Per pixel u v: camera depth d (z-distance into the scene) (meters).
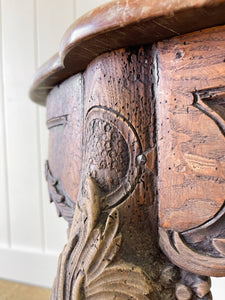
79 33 0.19
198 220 0.18
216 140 0.17
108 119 0.21
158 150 0.20
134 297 0.19
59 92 0.30
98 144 0.21
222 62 0.17
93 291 0.19
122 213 0.20
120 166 0.20
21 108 0.65
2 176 0.68
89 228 0.20
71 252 0.21
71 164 0.27
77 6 0.58
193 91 0.18
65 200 0.30
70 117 0.28
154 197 0.20
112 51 0.21
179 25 0.17
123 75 0.21
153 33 0.18
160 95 0.20
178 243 0.19
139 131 0.20
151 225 0.20
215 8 0.15
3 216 0.68
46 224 0.65
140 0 0.16
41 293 0.61
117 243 0.19
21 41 0.64
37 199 0.65
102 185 0.21
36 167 0.65
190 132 0.18
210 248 0.18
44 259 0.64
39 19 0.62
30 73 0.64
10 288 0.63
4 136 0.67
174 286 0.20
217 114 0.18
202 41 0.18
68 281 0.20
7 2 0.65
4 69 0.66
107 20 0.17
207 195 0.18
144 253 0.20
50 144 0.34
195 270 0.18
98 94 0.21
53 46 0.61
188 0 0.15
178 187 0.19
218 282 0.51
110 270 0.19
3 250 0.68
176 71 0.19
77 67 0.25
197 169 0.18
